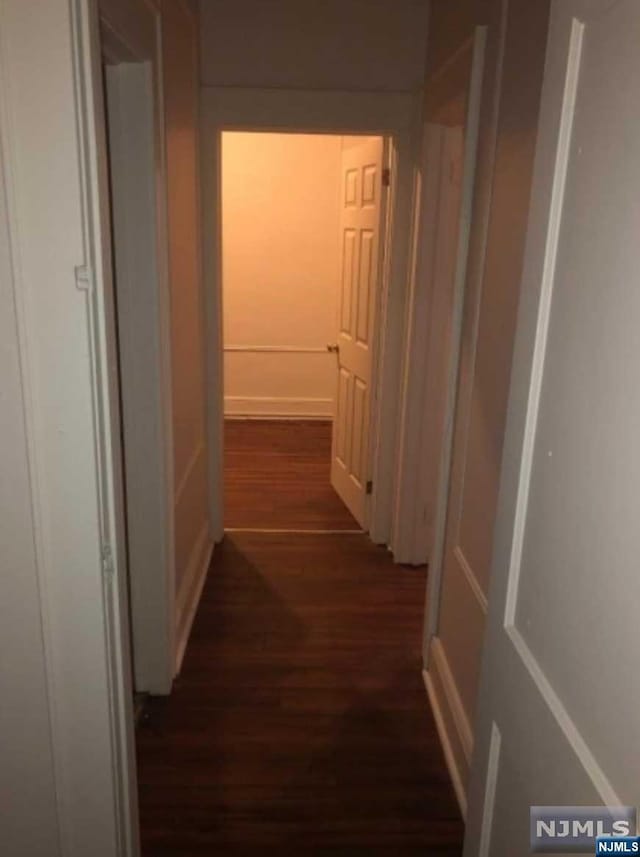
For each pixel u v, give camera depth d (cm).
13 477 135
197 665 278
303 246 571
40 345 129
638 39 81
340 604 326
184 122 282
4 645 144
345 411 430
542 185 110
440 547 262
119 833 159
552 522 106
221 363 357
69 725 150
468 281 229
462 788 215
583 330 96
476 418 215
